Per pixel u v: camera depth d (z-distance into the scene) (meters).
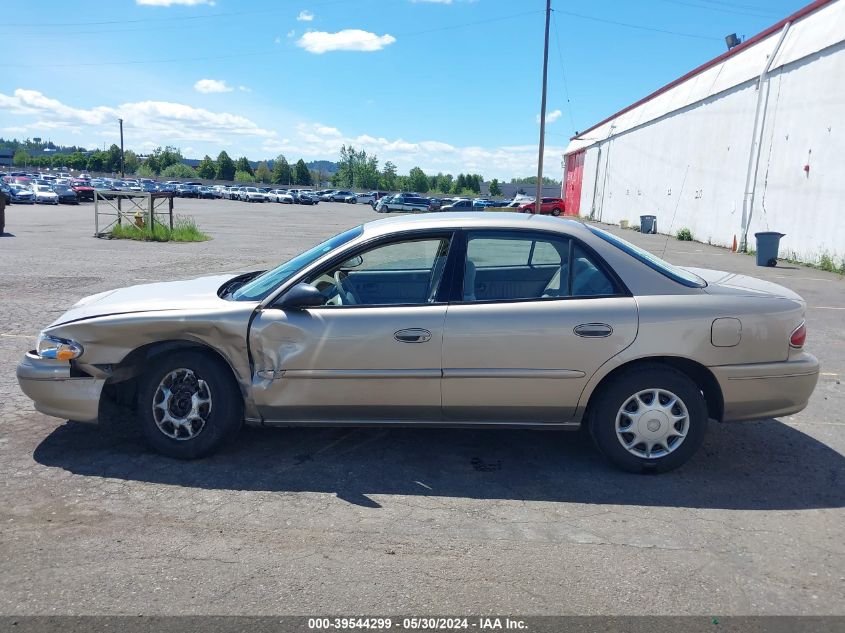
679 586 3.25
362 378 4.36
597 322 4.28
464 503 4.09
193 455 4.58
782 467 4.70
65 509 3.93
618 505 4.09
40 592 3.13
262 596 3.12
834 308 11.84
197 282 5.31
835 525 3.89
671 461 4.44
